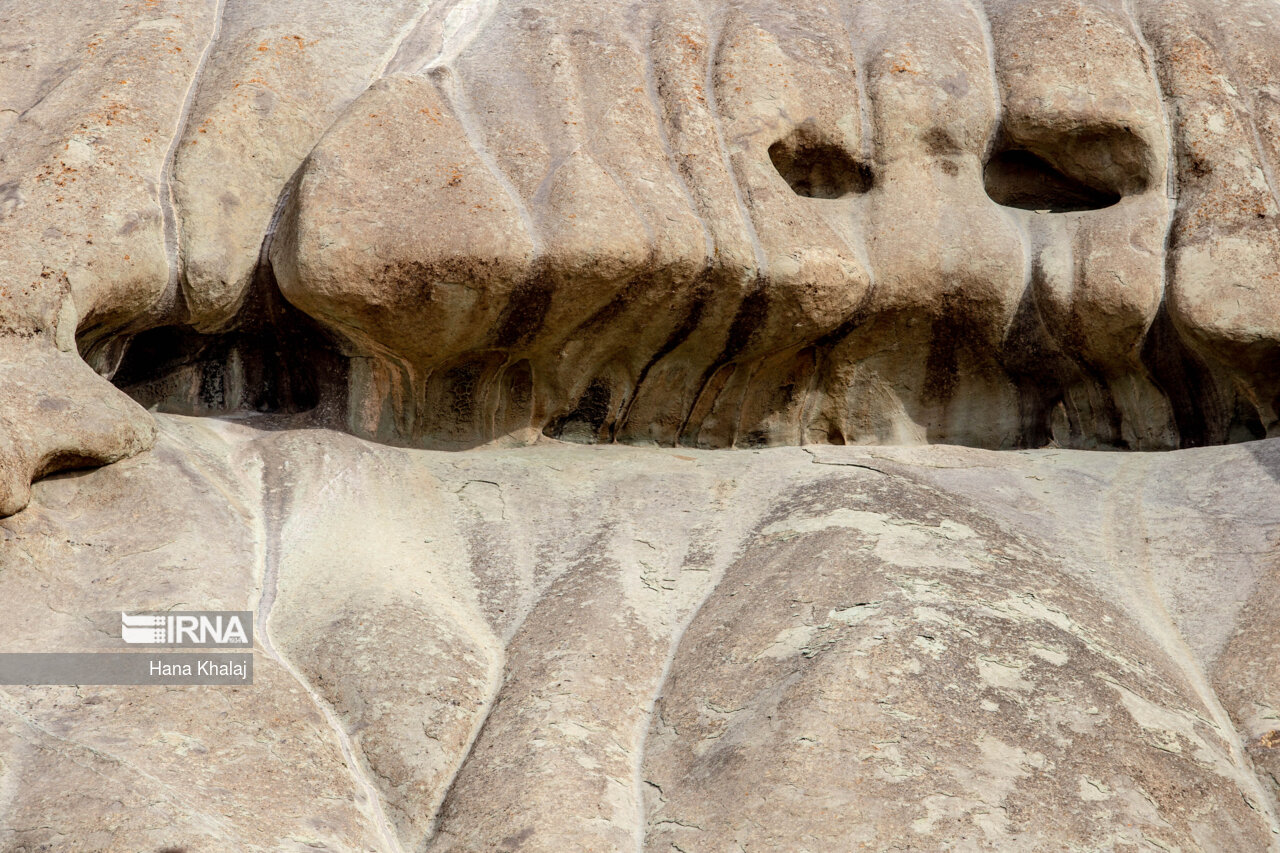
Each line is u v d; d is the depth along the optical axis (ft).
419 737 8.97
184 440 11.80
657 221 12.07
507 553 11.15
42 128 12.07
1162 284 12.82
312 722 8.95
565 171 12.14
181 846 7.50
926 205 13.26
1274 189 13.08
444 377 12.85
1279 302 12.48
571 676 9.43
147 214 11.81
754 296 12.53
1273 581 10.32
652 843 8.19
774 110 13.17
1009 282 13.12
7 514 9.91
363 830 8.32
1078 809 8.14
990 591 9.98
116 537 10.28
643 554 11.05
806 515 11.21
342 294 11.57
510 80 13.07
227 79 12.84
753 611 9.96
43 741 8.29
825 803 8.06
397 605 10.04
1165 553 11.00
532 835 8.08
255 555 10.59
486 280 11.67
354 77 13.28
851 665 8.91
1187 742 8.83
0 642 9.20
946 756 8.37
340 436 12.39
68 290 10.98
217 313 12.35
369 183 11.83
